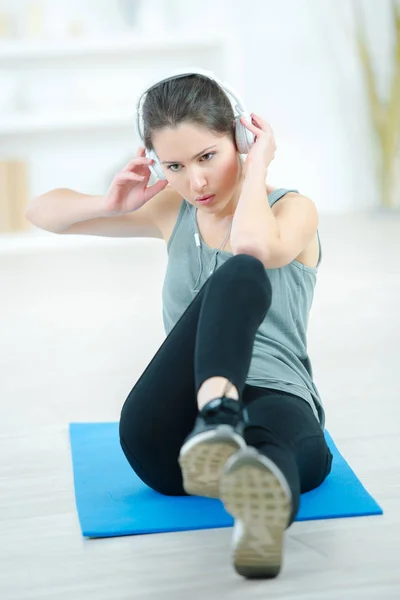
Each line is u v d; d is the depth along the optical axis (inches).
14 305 203.2
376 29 295.4
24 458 112.9
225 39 281.4
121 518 90.1
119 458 107.5
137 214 104.3
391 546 83.2
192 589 76.9
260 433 74.7
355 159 303.4
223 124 86.7
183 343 87.5
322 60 297.3
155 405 88.6
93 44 275.7
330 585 76.4
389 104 288.0
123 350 164.6
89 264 247.0
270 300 78.9
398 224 279.1
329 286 206.8
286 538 85.2
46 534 89.8
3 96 274.8
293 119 300.0
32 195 289.3
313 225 90.7
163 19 288.5
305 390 90.7
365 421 121.2
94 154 290.0
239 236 84.4
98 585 78.8
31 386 145.6
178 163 87.2
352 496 93.0
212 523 88.3
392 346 159.3
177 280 96.8
